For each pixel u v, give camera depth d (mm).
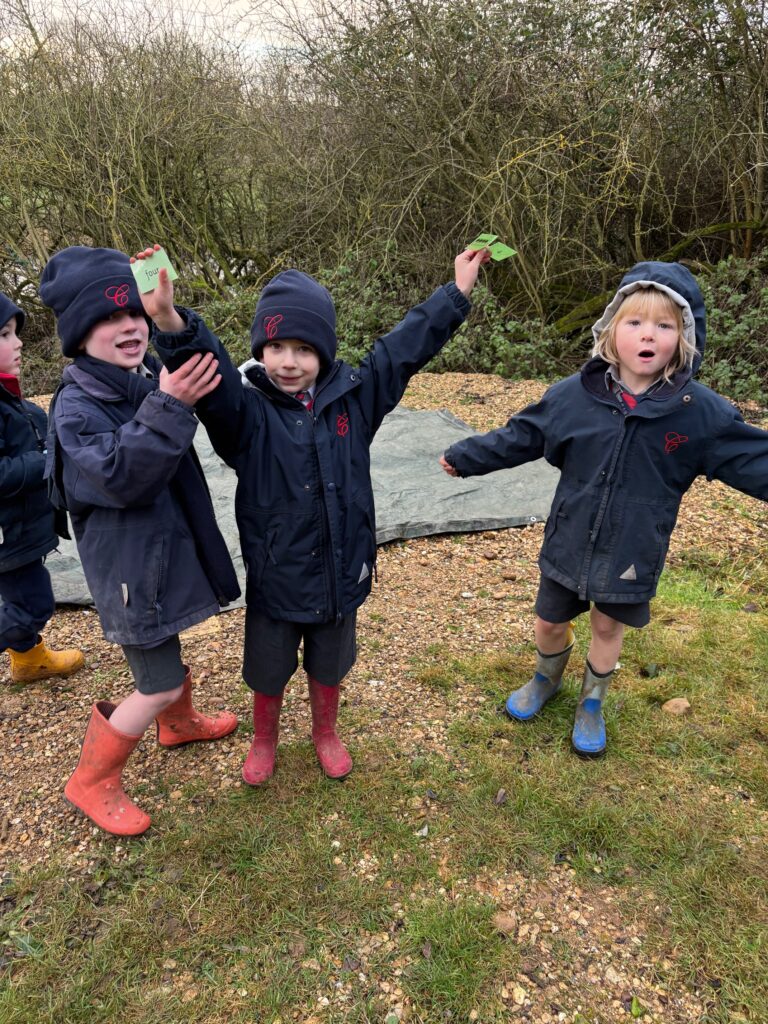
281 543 2086
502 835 2268
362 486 2186
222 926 2008
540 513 4336
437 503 4383
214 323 8414
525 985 1867
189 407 1803
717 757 2566
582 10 7367
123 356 2039
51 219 9391
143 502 1907
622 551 2270
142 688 2152
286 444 2033
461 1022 1791
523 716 2736
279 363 2006
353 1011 1811
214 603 2160
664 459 2201
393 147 8617
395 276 8469
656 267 2150
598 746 2555
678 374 2199
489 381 6945
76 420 1926
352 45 8203
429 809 2367
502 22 7625
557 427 2314
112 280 1944
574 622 3346
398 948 1952
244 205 9883
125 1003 1827
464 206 8422
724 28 6977
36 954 1938
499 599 3572
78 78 8789
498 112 8062
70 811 2379
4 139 8656
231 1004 1826
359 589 2225
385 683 2957
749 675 2977
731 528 4203
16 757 2611
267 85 9070
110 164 8836
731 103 7586
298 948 1955
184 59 8969
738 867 2162
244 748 2637
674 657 3080
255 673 2293
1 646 2791
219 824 2311
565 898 2086
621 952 1945
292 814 2342
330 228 9289
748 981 1873
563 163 7766
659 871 2158
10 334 2588
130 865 2184
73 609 3561
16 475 2500
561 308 8727
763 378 6648
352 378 2123
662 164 7973
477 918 2021
